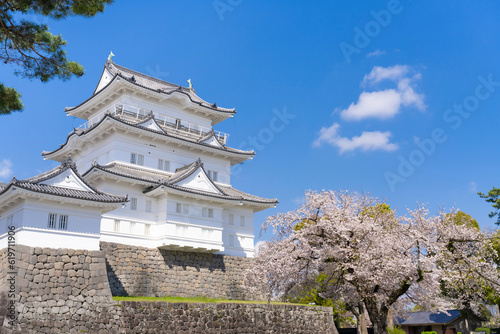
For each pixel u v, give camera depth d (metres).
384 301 27.06
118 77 45.53
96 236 31.22
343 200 28.73
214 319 34.25
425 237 25.84
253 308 37.28
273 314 38.53
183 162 47.88
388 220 28.59
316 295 45.03
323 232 27.06
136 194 41.19
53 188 30.30
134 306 30.58
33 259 28.09
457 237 28.09
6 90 20.97
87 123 50.12
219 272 44.19
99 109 50.69
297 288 29.78
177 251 41.81
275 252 28.12
